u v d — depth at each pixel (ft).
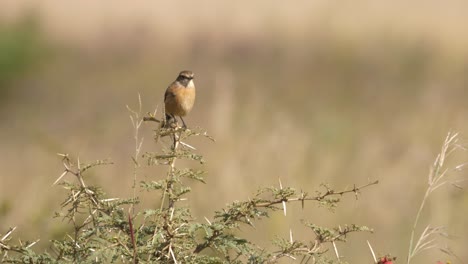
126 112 112.57
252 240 46.42
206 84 113.39
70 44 158.10
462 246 50.83
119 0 190.80
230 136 63.82
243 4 185.98
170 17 177.37
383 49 152.25
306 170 61.72
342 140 76.69
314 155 67.10
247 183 56.39
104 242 29.43
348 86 126.72
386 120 93.56
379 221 53.78
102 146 76.64
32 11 157.69
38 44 149.18
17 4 160.35
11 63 139.23
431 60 145.18
